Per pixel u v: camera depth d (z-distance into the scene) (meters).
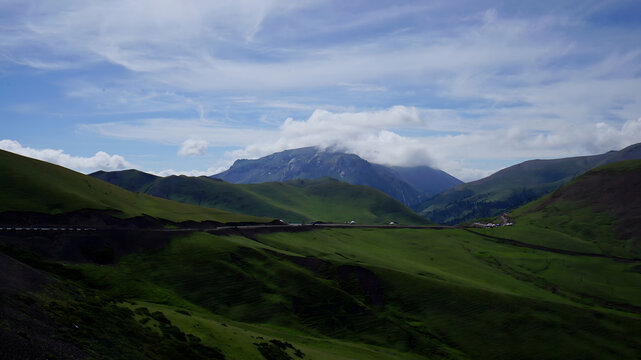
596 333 154.12
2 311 50.81
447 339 144.75
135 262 129.50
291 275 147.38
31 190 142.50
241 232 195.00
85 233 127.25
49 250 113.50
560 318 158.62
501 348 142.62
